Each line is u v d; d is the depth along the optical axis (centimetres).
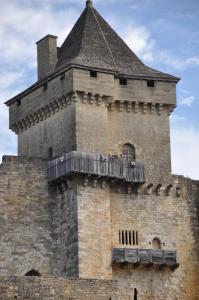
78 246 6756
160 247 7338
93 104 7175
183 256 7469
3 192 6888
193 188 7719
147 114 7500
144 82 7494
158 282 7256
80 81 7088
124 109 7412
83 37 7581
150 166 7419
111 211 7106
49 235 6988
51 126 7406
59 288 5738
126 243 7125
